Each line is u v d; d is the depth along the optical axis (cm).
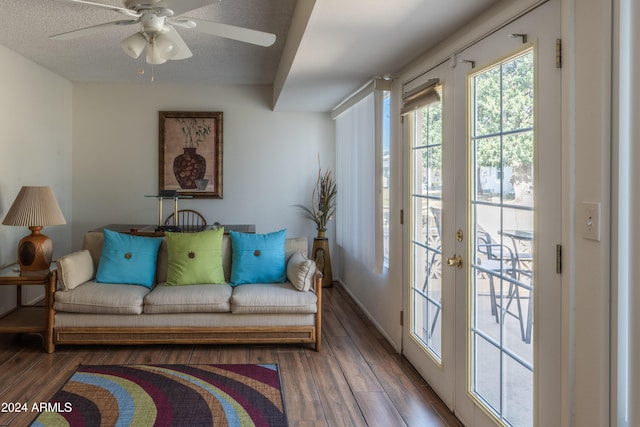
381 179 382
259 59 465
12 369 320
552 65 173
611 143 145
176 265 382
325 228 592
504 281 211
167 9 229
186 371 320
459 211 255
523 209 195
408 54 306
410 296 337
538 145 182
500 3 211
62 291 351
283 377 313
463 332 250
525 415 196
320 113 603
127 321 352
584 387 158
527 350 194
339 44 283
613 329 144
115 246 382
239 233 407
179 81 568
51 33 381
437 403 277
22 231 461
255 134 595
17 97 443
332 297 539
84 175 575
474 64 236
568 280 164
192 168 581
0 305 420
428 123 306
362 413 264
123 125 577
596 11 151
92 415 257
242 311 354
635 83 132
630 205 135
